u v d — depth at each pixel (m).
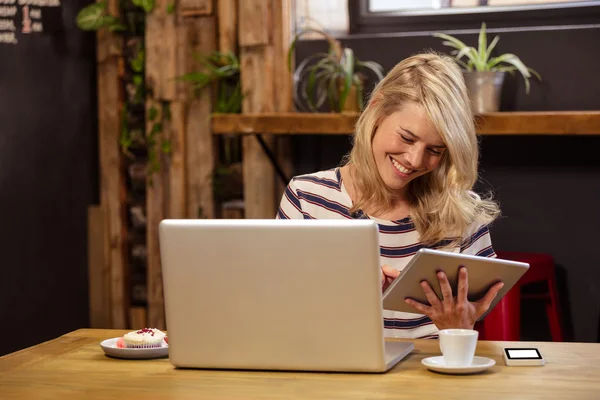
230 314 1.47
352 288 1.40
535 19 3.43
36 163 3.70
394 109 1.94
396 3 3.63
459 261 1.54
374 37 3.52
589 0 3.40
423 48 3.47
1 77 3.58
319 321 1.43
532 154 3.37
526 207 3.39
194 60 3.67
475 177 2.01
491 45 3.22
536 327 3.37
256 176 3.57
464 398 1.27
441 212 2.02
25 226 3.67
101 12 3.69
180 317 1.49
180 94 3.68
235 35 3.60
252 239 1.43
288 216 2.13
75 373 1.49
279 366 1.47
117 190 3.84
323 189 2.13
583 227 3.33
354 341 1.42
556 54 3.32
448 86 1.91
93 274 3.88
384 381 1.38
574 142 3.32
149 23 3.69
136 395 1.33
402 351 1.57
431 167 1.96
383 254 2.04
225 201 3.71
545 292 3.34
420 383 1.37
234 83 3.64
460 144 1.90
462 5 3.55
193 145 3.69
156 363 1.57
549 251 3.37
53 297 3.77
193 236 1.46
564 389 1.32
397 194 2.08
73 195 3.83
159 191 3.75
